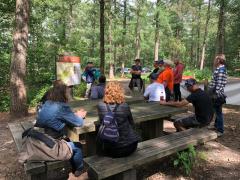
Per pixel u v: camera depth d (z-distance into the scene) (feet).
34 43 47.57
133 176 12.83
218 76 20.99
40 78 39.99
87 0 92.02
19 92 29.48
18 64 29.37
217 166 16.28
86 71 38.75
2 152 19.13
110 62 110.42
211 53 173.58
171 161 16.34
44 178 12.44
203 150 18.58
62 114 12.72
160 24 104.78
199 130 17.57
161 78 28.27
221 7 75.15
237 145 19.63
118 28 110.22
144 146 14.46
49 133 12.53
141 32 123.13
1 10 42.93
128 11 115.55
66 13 75.05
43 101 17.12
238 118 27.37
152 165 16.34
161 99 23.68
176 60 33.68
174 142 15.11
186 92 47.21
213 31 163.02
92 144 17.58
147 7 104.99
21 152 12.08
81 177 14.90
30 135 12.19
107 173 11.61
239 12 77.82
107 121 12.41
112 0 87.04
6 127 25.82
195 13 133.08
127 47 140.46
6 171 16.12
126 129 12.70
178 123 19.77
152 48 167.22
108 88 12.86
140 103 22.25
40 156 11.91
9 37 42.68
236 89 52.70
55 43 50.55
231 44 145.28
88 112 17.98
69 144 12.90
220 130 21.72
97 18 118.11
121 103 12.77
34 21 47.34
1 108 33.65
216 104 21.26
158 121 20.57
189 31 171.73
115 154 12.70
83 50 56.59
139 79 44.57
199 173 15.37
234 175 15.21
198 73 90.02
